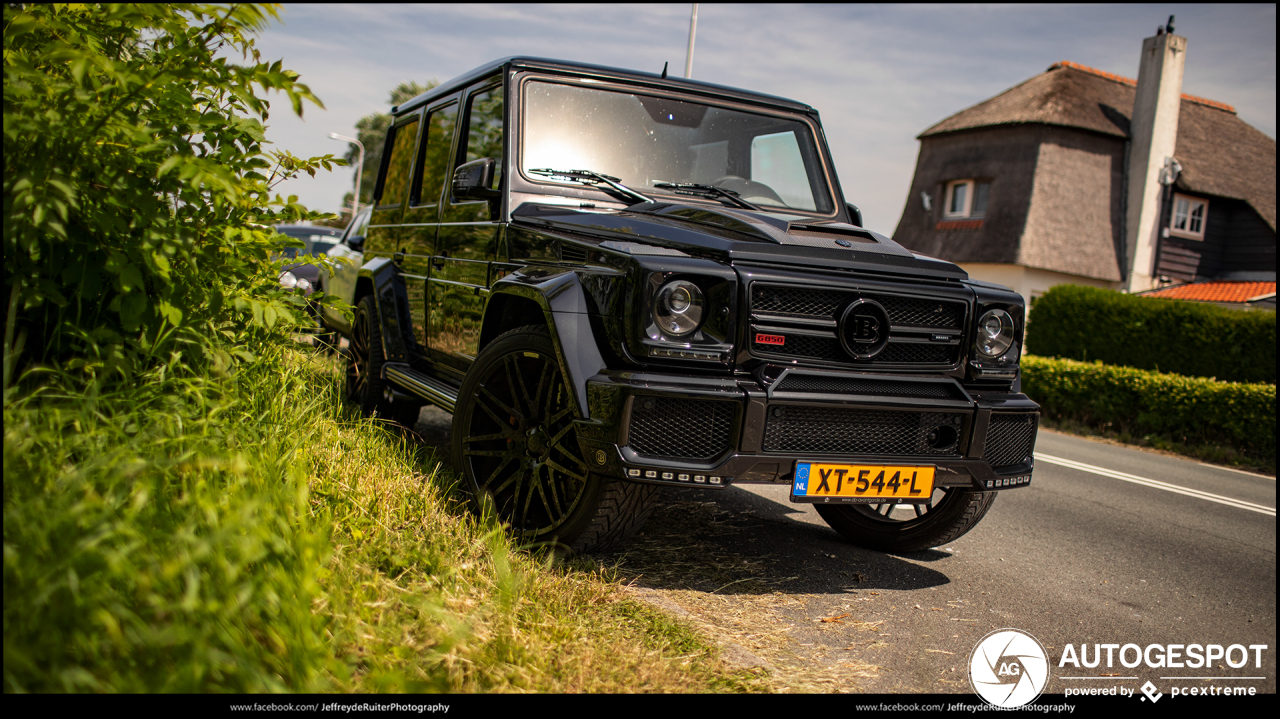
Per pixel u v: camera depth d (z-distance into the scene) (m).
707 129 4.24
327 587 2.17
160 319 2.73
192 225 2.80
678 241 3.11
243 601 1.75
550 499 3.21
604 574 3.08
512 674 2.15
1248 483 7.93
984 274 24.95
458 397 3.52
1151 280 24.58
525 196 3.75
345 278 6.34
